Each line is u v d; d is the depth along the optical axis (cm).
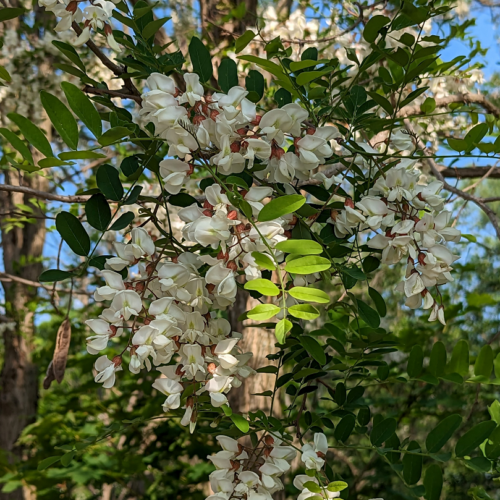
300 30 117
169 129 44
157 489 133
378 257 55
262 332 100
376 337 57
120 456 121
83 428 136
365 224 52
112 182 50
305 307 37
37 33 142
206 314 50
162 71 56
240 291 101
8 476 120
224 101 44
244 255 44
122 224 49
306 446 50
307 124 51
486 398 134
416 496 50
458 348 57
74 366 144
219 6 112
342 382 60
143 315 46
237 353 50
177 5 144
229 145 44
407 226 46
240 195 42
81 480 113
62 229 48
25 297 182
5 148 116
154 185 135
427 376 57
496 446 50
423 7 49
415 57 50
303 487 48
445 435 50
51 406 190
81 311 168
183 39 142
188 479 133
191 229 44
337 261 60
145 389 139
